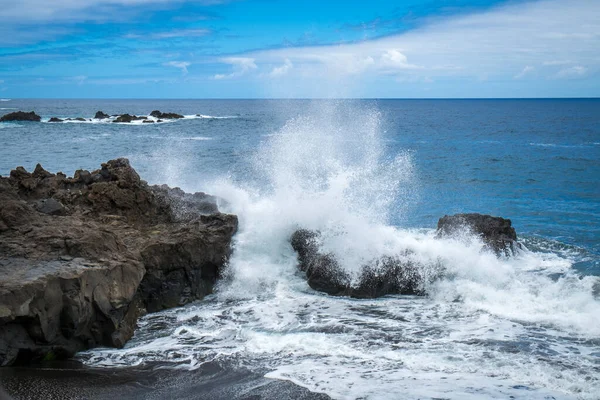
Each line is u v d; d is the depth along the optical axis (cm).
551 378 827
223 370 879
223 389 816
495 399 768
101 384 831
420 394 783
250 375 859
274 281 1305
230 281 1295
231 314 1134
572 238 1745
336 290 1243
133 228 1301
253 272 1306
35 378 844
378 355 921
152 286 1176
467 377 835
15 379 836
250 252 1357
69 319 918
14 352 878
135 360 926
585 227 1897
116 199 1356
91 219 1305
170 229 1302
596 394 782
